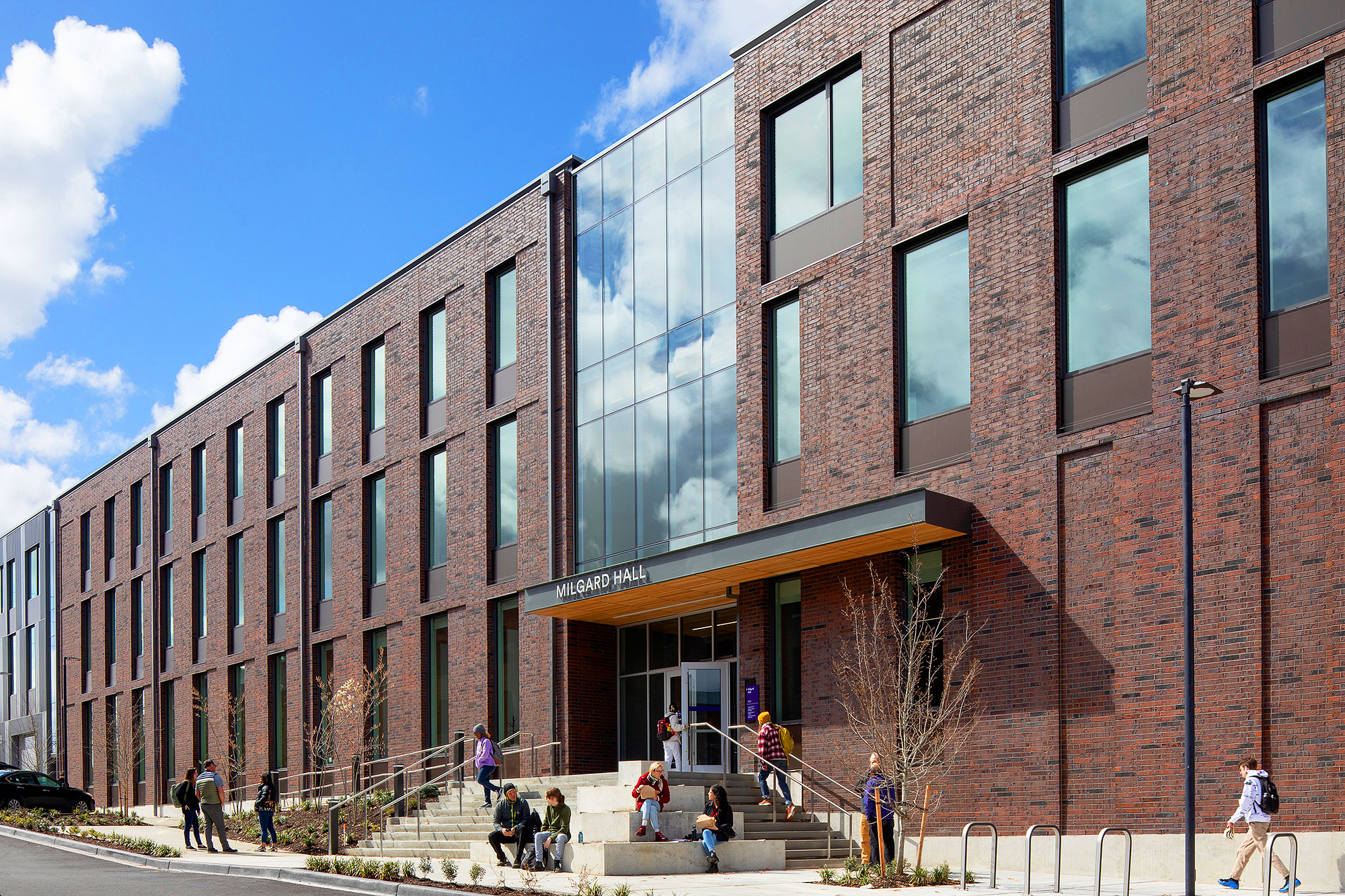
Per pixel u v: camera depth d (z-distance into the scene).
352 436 38.62
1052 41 21.27
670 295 28.53
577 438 30.77
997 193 21.75
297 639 40.41
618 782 25.08
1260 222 18.06
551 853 20.33
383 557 37.09
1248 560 17.56
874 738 19.86
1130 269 19.89
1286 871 15.42
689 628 28.48
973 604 21.22
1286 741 16.84
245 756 42.69
